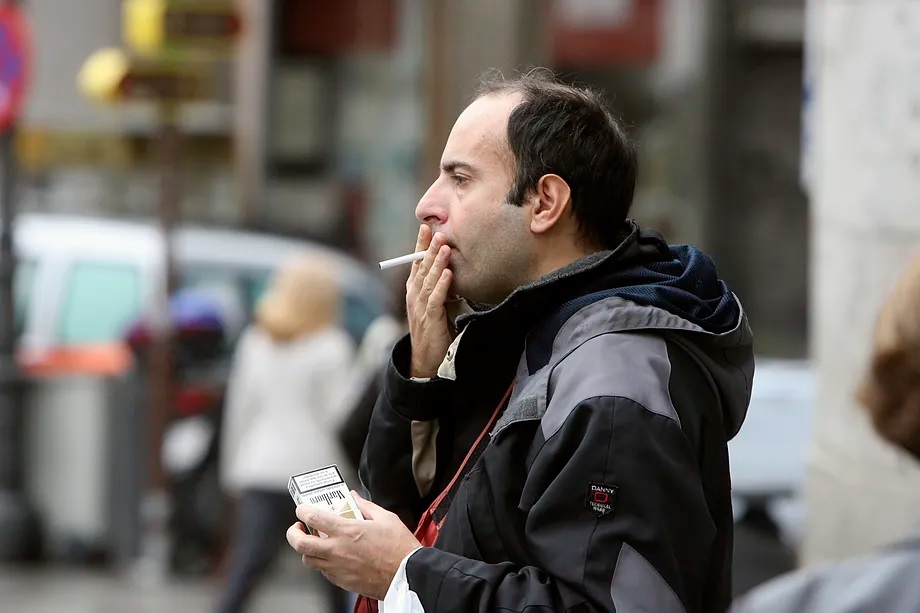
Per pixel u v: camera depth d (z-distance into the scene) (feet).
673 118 231.30
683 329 25.96
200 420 95.55
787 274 237.04
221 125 200.75
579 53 220.02
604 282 27.09
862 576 16.92
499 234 27.84
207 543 94.32
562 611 24.18
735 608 17.51
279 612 83.87
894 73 45.55
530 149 27.58
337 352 71.51
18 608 82.38
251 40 201.26
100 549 92.79
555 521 24.72
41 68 188.55
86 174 191.83
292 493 28.09
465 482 26.76
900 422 17.54
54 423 92.58
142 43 94.89
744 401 27.43
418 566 25.48
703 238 233.35
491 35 146.51
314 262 72.74
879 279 46.21
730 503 27.32
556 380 26.04
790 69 233.14
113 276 104.53
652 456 24.67
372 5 213.87
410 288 29.22
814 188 51.52
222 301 108.99
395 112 213.87
